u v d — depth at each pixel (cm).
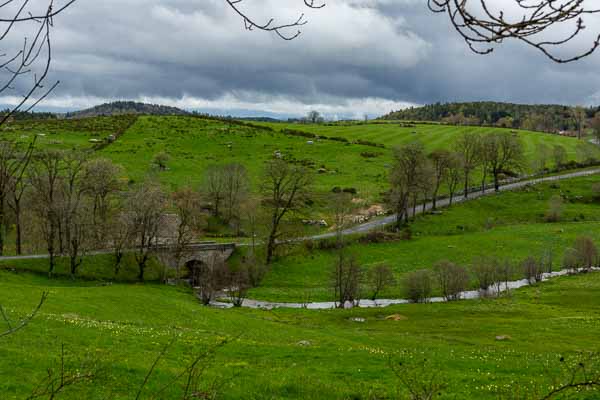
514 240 9738
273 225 9312
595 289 7125
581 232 10125
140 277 7738
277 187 9669
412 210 12038
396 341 4184
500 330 4841
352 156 16475
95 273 7519
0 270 6856
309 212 11225
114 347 2750
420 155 10775
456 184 13938
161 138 17962
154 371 2264
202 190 11438
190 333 3556
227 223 10825
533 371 2566
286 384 2234
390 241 9744
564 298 6706
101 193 9044
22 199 7456
